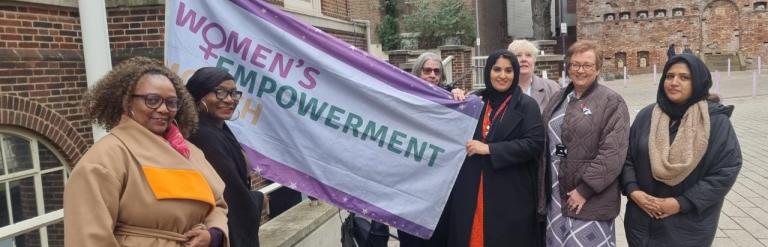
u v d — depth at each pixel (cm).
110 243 193
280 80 334
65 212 194
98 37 397
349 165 345
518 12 3509
